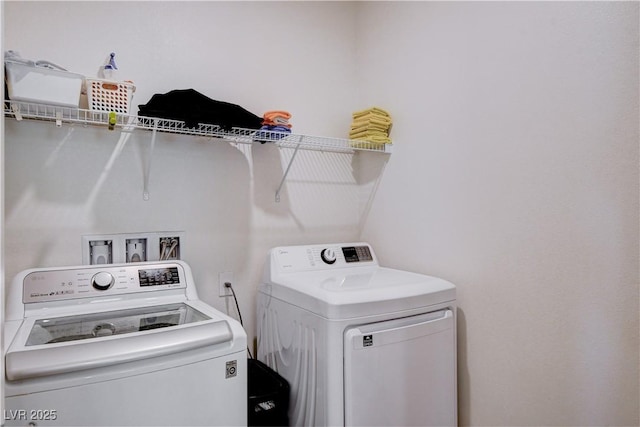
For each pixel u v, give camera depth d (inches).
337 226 88.4
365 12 89.6
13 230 57.1
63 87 50.8
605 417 48.4
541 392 55.0
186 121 59.2
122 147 64.9
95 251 62.7
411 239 76.5
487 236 62.0
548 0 54.1
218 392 44.7
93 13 62.9
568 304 52.0
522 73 57.1
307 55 85.2
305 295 57.5
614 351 47.6
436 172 70.9
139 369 39.9
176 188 69.6
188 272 62.8
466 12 65.6
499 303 60.3
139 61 66.5
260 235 78.3
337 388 51.0
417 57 75.2
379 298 54.5
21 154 57.7
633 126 45.8
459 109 66.6
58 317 50.6
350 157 90.7
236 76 76.2
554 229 53.4
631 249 46.1
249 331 76.4
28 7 58.2
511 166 58.6
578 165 50.8
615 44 47.3
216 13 74.2
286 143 79.4
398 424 55.2
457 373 66.6
